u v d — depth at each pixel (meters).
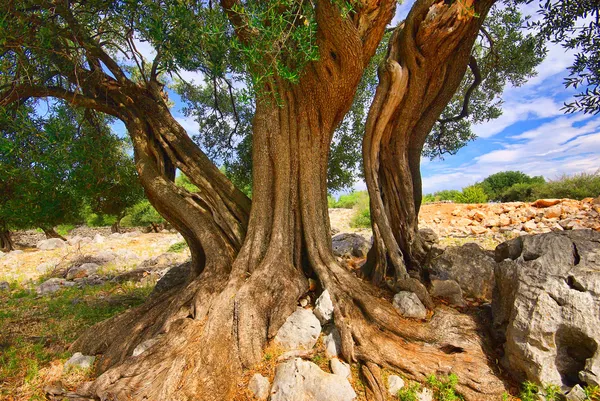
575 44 4.85
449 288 5.20
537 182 19.69
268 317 4.40
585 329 3.41
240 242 5.54
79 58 5.37
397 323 4.32
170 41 4.87
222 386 3.58
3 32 3.95
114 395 3.47
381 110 5.34
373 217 5.72
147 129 6.29
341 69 4.68
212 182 5.98
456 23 4.59
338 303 4.55
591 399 3.19
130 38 5.61
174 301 4.89
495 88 8.67
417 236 6.04
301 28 3.79
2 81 5.47
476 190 18.48
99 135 6.61
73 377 4.28
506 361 3.90
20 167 4.95
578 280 3.69
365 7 4.49
